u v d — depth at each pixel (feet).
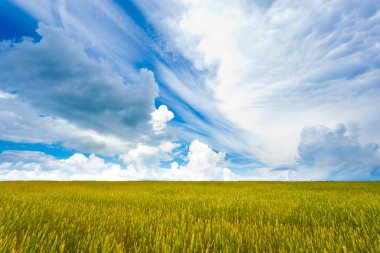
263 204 25.03
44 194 39.86
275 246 10.92
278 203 26.09
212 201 27.43
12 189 55.62
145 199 32.09
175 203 27.73
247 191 50.52
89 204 25.53
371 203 23.12
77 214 17.42
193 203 27.45
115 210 20.18
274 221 17.01
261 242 11.00
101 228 12.79
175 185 81.66
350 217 16.72
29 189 57.11
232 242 10.79
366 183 84.12
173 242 10.63
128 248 10.36
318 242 10.32
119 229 13.47
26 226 13.14
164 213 19.44
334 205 23.12
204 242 10.93
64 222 14.03
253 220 17.40
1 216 13.92
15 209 17.06
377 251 9.14
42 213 16.53
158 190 55.42
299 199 30.89
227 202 26.05
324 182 96.43
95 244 9.70
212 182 105.09
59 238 10.87
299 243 10.71
